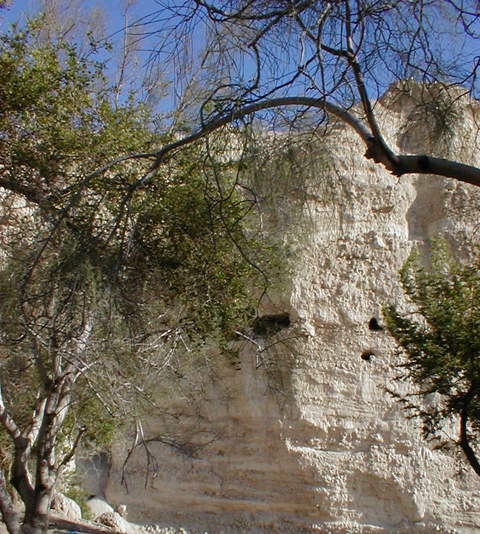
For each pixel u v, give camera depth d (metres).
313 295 17.09
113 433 10.86
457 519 15.75
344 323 17.00
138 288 7.99
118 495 17.95
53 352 7.15
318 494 16.45
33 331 6.86
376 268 17.23
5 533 9.97
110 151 8.55
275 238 9.30
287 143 5.96
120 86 9.96
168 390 9.91
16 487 7.67
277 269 10.05
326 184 6.36
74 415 9.11
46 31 10.53
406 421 16.41
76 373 8.22
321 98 5.69
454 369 9.77
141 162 8.66
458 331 9.98
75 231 6.80
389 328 10.80
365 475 16.36
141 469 17.91
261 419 16.91
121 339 7.27
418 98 6.14
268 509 16.89
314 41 5.45
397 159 5.26
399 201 17.62
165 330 8.31
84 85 9.07
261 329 15.94
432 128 6.03
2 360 8.13
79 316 6.96
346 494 16.39
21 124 8.65
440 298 10.62
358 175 17.52
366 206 17.61
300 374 16.73
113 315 6.92
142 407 8.54
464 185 17.05
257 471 16.98
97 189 8.01
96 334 7.15
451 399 9.64
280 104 5.80
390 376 16.73
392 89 6.22
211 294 8.74
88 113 9.09
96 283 6.50
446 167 5.11
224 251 8.45
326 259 17.38
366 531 16.08
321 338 17.02
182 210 8.21
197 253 8.46
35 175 8.47
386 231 17.39
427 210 17.52
